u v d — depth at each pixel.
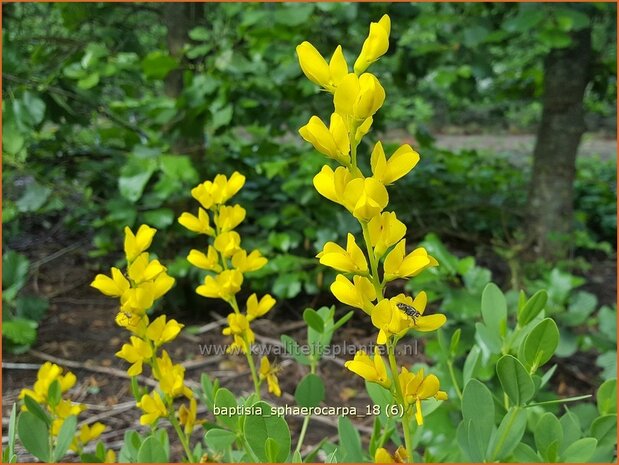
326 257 0.30
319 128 0.28
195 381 1.06
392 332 0.30
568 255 1.53
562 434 0.40
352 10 1.08
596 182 2.19
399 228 0.30
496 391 0.81
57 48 1.30
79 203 1.56
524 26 1.06
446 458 0.60
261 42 1.22
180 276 1.19
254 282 1.25
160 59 1.16
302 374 1.10
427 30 1.41
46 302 1.32
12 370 1.12
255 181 1.48
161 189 1.16
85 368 1.14
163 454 0.43
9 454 0.43
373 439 0.47
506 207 1.70
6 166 1.31
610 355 0.99
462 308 0.96
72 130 1.46
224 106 1.13
